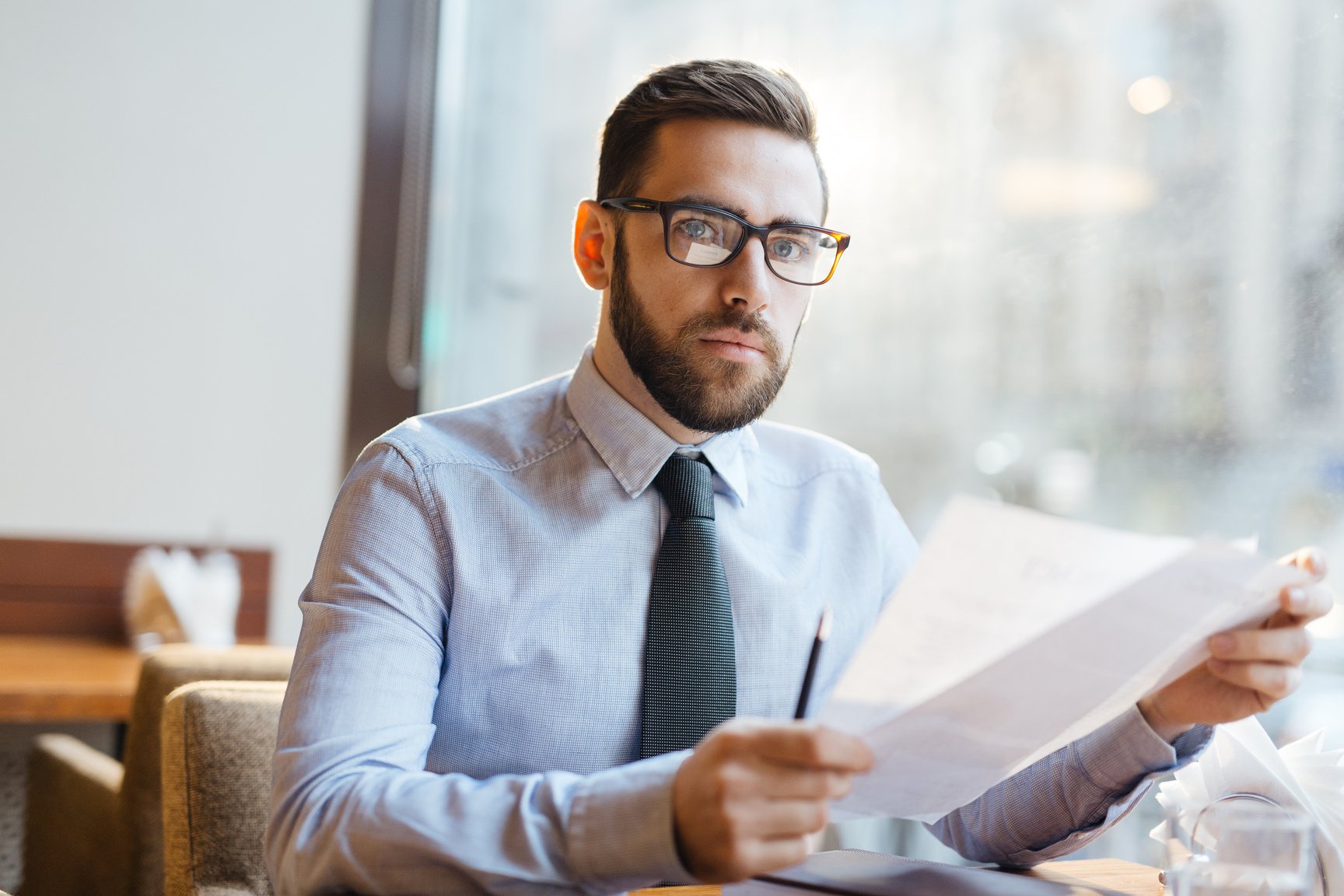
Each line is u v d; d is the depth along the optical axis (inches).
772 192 41.8
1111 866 40.9
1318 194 64.6
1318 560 32.8
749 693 44.6
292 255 107.3
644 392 44.5
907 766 30.2
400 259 111.0
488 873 28.8
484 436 44.9
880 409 86.5
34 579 97.7
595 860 28.0
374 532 40.1
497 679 41.1
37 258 99.5
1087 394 75.4
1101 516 74.5
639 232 42.4
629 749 42.0
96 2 101.3
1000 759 32.2
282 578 106.0
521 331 111.1
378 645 37.1
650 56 102.3
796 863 27.2
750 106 42.2
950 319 83.0
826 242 43.7
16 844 88.6
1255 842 28.0
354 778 32.2
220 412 104.7
